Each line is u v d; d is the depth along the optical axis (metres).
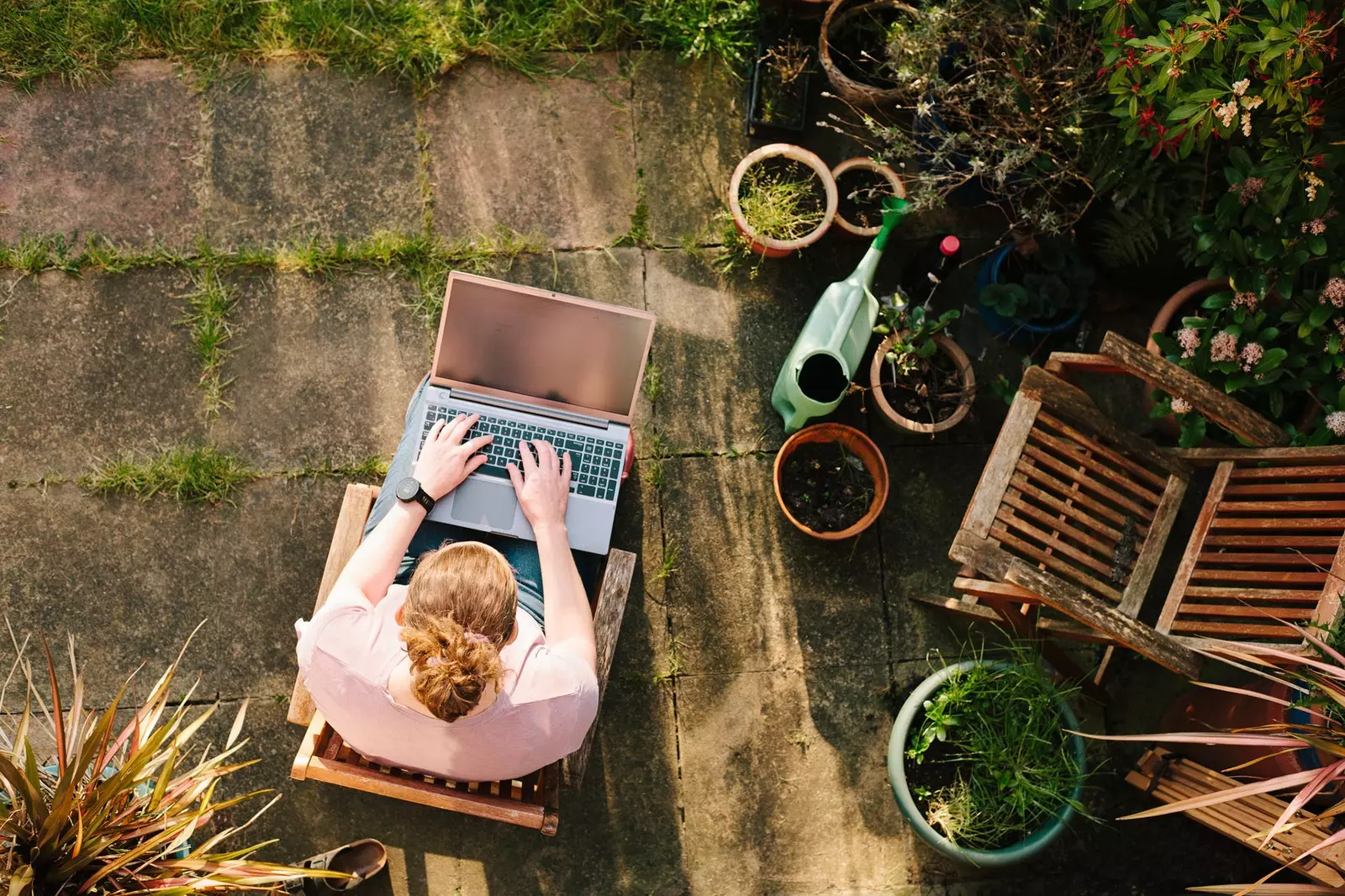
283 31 3.15
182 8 3.13
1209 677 2.96
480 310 2.45
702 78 3.23
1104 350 2.58
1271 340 2.70
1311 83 2.34
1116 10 2.44
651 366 3.12
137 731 2.12
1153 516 2.66
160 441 2.98
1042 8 2.86
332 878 2.77
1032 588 2.39
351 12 3.16
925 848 2.96
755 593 3.05
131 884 2.05
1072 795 2.66
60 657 2.89
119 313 3.02
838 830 2.96
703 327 3.16
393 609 2.12
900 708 3.02
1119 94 2.53
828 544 3.08
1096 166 2.91
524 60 3.20
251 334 3.04
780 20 3.20
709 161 3.22
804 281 3.19
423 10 3.18
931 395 3.06
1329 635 2.25
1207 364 2.77
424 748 2.02
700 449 3.10
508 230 3.15
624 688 2.97
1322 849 2.21
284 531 2.97
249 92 3.14
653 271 3.17
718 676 3.00
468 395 2.54
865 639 3.05
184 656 2.91
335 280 3.09
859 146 3.24
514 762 2.05
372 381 3.05
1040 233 3.07
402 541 2.26
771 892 2.92
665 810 2.93
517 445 2.52
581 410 2.55
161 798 2.05
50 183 3.06
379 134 3.15
